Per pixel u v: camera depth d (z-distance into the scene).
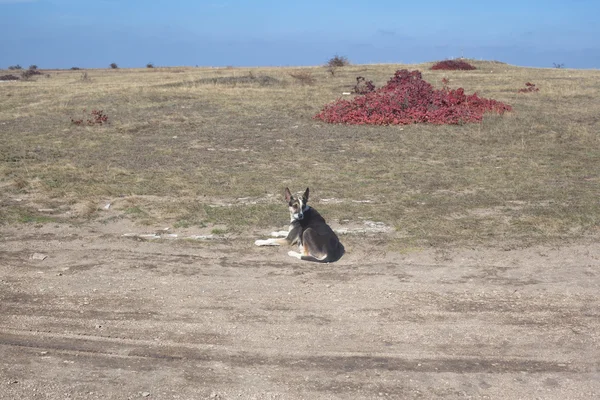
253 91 28.41
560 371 5.88
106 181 13.51
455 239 9.76
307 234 9.15
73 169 14.57
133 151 16.89
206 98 25.84
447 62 40.00
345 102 22.61
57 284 8.05
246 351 6.24
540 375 5.81
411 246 9.50
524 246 9.44
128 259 9.06
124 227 10.62
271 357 6.12
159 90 28.30
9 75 54.12
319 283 8.13
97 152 16.75
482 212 11.22
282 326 6.82
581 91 27.08
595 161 15.39
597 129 19.41
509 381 5.70
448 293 7.76
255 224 10.66
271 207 11.55
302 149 17.11
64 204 11.88
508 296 7.65
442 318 7.03
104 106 24.23
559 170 14.45
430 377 5.75
